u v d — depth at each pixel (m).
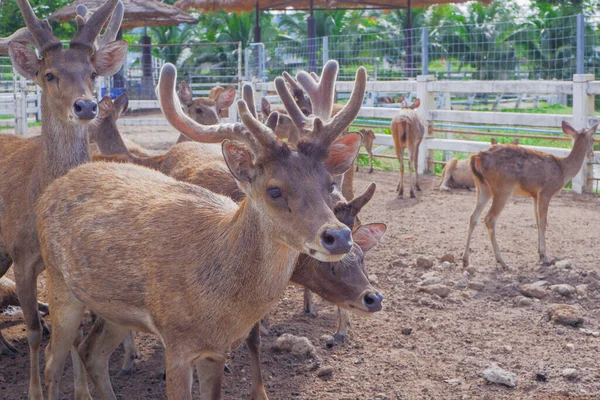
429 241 8.72
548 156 7.83
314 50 18.23
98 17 5.38
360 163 15.16
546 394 4.91
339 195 5.02
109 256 3.99
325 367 5.25
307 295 6.42
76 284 4.16
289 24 37.38
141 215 4.07
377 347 5.72
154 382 5.22
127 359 5.34
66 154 5.21
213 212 3.97
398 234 9.06
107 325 4.55
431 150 13.75
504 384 5.04
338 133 3.52
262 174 3.46
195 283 3.69
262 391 4.82
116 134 8.12
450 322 6.18
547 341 5.77
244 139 3.56
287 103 4.30
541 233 7.82
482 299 6.76
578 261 7.81
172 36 35.69
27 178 5.20
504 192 7.67
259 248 3.59
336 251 3.18
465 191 11.96
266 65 20.47
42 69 5.20
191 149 6.06
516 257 8.04
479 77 22.98
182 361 3.74
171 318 3.73
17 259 5.04
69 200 4.41
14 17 27.75
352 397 4.91
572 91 11.53
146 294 3.84
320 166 3.46
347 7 24.59
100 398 4.62
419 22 34.97
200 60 34.06
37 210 4.63
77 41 5.31
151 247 3.87
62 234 4.30
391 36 32.31
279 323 6.23
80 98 5.06
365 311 4.43
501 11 35.44
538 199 7.80
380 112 14.75
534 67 22.70
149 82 22.77
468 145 13.02
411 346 5.72
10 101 20.45
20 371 5.39
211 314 3.69
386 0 23.28
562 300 6.67
